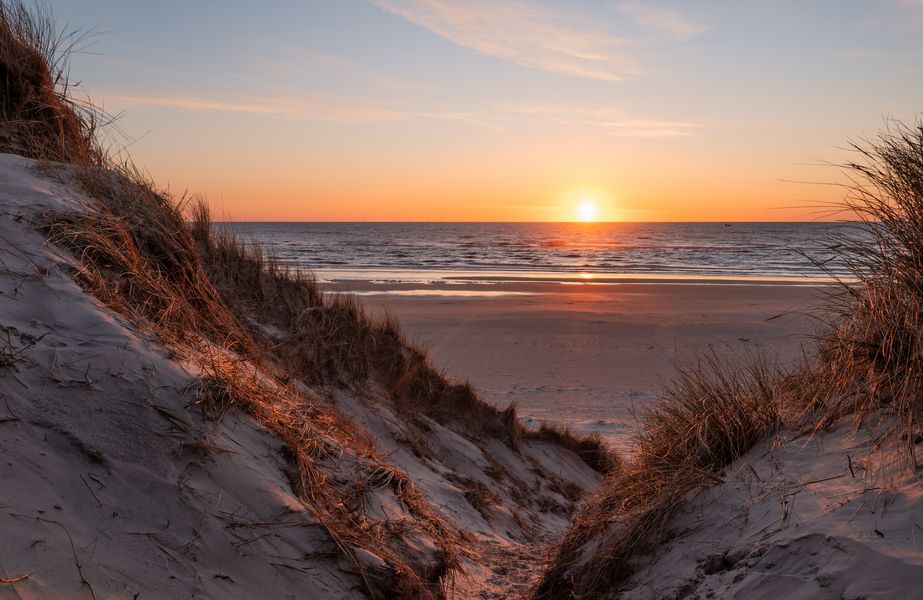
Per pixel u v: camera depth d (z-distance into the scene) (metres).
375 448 6.42
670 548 3.46
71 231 4.15
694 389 4.61
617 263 61.72
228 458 3.33
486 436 10.17
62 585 2.23
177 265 5.05
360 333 8.73
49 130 6.24
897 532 2.53
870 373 3.52
